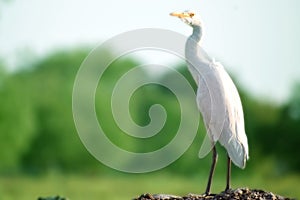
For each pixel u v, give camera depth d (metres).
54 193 45.41
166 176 55.34
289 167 57.72
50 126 57.69
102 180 55.22
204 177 54.34
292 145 57.97
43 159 57.16
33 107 56.16
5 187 47.38
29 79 58.97
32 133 54.56
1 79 49.38
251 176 56.06
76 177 56.31
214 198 13.09
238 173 55.62
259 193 13.22
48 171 56.75
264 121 58.56
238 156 14.15
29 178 53.94
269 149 58.25
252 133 57.78
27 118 51.69
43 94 58.62
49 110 58.03
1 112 49.28
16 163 53.62
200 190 47.97
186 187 49.88
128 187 50.22
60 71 63.62
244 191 13.27
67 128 57.97
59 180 53.53
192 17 15.16
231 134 14.27
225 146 14.29
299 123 58.22
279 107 59.50
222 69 14.93
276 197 13.13
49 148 57.44
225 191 13.43
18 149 51.84
